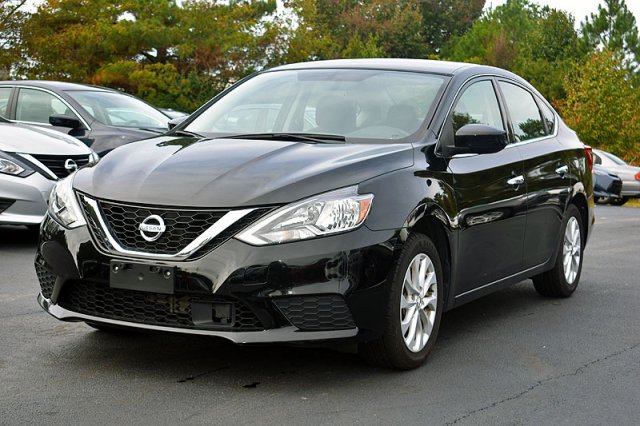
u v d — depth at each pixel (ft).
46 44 117.08
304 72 20.68
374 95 19.11
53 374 15.52
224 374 15.83
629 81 123.65
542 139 22.84
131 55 123.85
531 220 21.20
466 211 17.85
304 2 146.61
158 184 15.34
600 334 20.21
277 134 18.11
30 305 21.08
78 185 16.16
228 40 127.24
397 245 15.47
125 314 15.24
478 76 20.68
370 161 15.98
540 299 24.29
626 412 14.48
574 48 224.94
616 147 119.85
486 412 14.21
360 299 14.92
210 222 14.67
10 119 36.78
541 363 17.47
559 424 13.76
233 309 14.64
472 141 17.69
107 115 37.14
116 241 15.10
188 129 19.63
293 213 14.65
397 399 14.71
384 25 249.75
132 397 14.34
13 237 32.76
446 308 17.75
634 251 35.83
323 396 14.73
